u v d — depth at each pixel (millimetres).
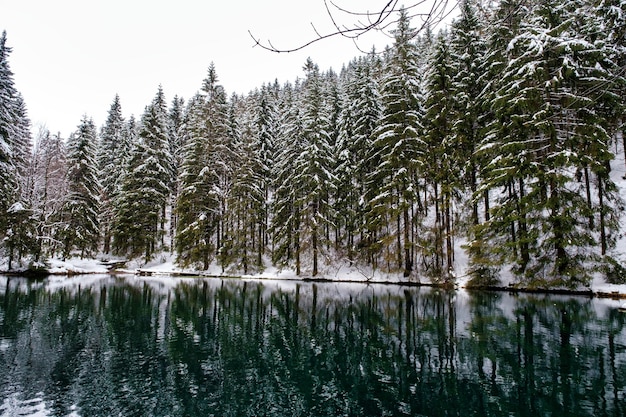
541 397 7094
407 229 27156
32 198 38781
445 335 11930
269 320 14648
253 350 10492
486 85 23984
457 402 6988
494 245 23125
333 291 23766
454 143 24688
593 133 17766
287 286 26734
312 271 31859
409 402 7082
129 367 9047
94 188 37812
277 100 58062
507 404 6855
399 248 27531
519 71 19031
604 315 14414
